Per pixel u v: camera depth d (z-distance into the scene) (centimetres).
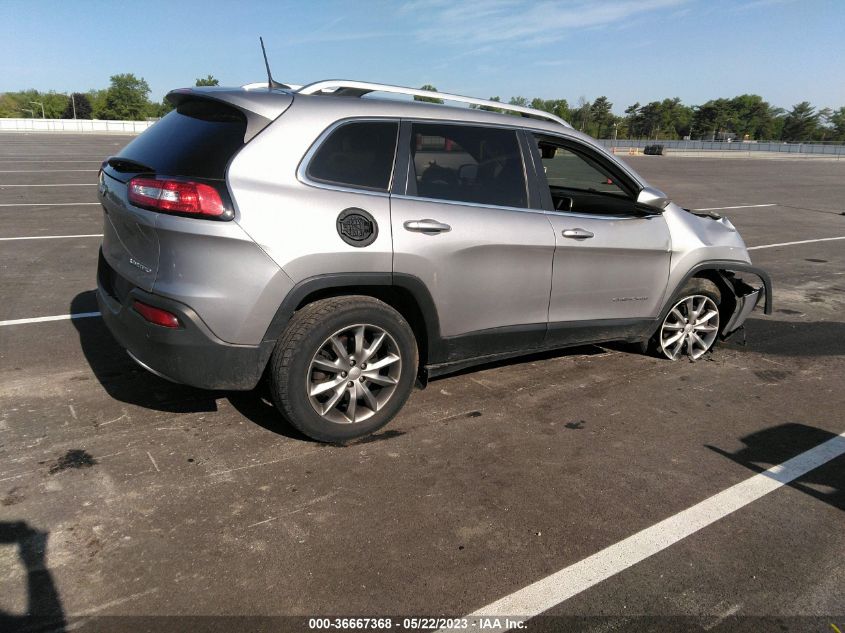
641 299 438
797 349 529
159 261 288
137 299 294
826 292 733
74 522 260
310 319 305
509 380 435
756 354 513
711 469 325
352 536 260
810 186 2270
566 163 418
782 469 328
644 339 460
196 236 279
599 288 411
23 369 414
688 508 289
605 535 267
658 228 435
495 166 365
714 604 230
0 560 237
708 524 277
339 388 324
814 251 994
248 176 288
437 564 245
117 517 265
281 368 304
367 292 334
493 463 322
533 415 381
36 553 241
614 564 249
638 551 257
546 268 380
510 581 238
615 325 431
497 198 364
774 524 279
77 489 283
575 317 407
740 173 2941
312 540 256
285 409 312
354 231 306
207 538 254
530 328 386
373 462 318
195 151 298
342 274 307
